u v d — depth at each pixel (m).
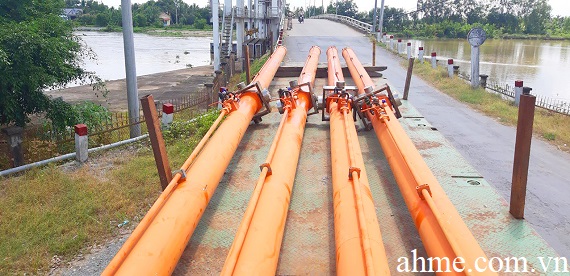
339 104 7.20
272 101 9.05
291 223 4.44
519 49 39.91
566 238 5.04
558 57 32.75
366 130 7.52
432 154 6.48
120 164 8.02
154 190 6.57
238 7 26.39
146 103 4.93
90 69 31.44
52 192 6.62
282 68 13.20
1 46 8.70
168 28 91.88
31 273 4.71
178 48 51.03
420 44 44.38
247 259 3.20
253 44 28.12
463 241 3.48
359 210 3.57
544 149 8.60
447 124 10.30
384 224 4.45
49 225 5.63
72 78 11.20
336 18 50.88
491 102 12.55
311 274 3.63
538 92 18.47
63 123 10.41
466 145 8.65
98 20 89.56
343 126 6.25
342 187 4.36
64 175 7.27
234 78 19.98
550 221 5.45
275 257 3.43
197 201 4.15
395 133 5.68
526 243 4.09
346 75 13.63
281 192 4.26
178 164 7.52
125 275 3.07
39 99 10.07
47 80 9.66
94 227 5.56
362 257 3.20
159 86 22.98
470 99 12.90
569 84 20.58
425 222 3.86
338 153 5.26
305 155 6.42
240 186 5.40
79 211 5.91
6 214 5.89
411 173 4.63
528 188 6.55
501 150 8.33
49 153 8.98
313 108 8.39
